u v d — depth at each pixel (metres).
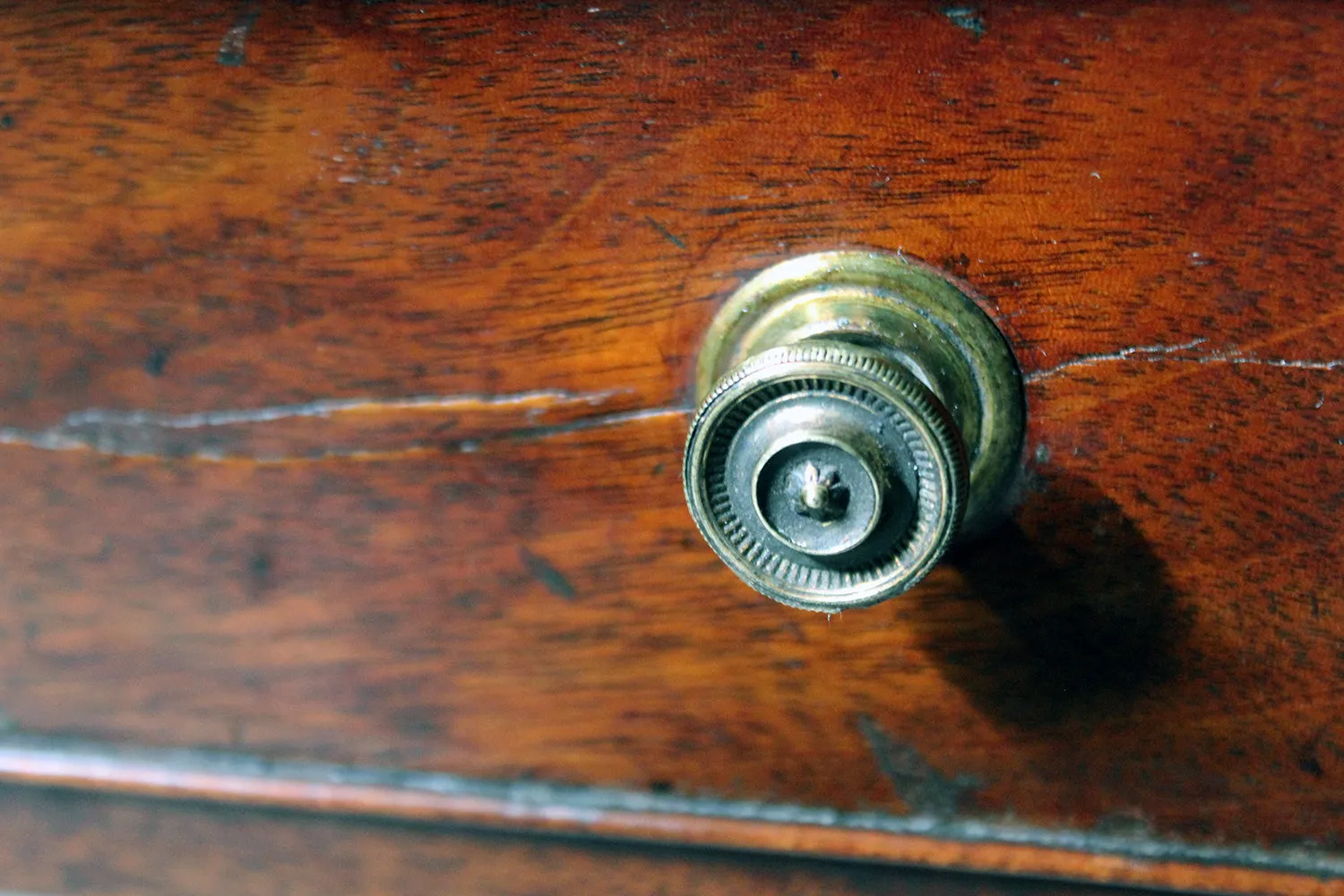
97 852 0.25
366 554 0.23
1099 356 0.21
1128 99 0.21
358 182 0.22
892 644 0.23
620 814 0.24
